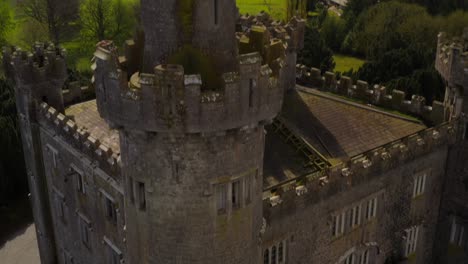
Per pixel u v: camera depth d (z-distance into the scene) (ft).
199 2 70.85
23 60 136.87
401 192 134.82
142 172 75.72
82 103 150.61
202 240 78.02
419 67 254.68
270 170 117.19
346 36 363.76
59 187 142.72
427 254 151.74
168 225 77.46
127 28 370.73
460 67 131.34
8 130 212.02
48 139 140.26
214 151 73.36
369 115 139.03
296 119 132.46
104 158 116.37
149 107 68.74
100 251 131.13
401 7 338.13
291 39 135.95
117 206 115.65
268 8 362.12
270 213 105.70
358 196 124.06
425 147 135.13
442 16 337.93
